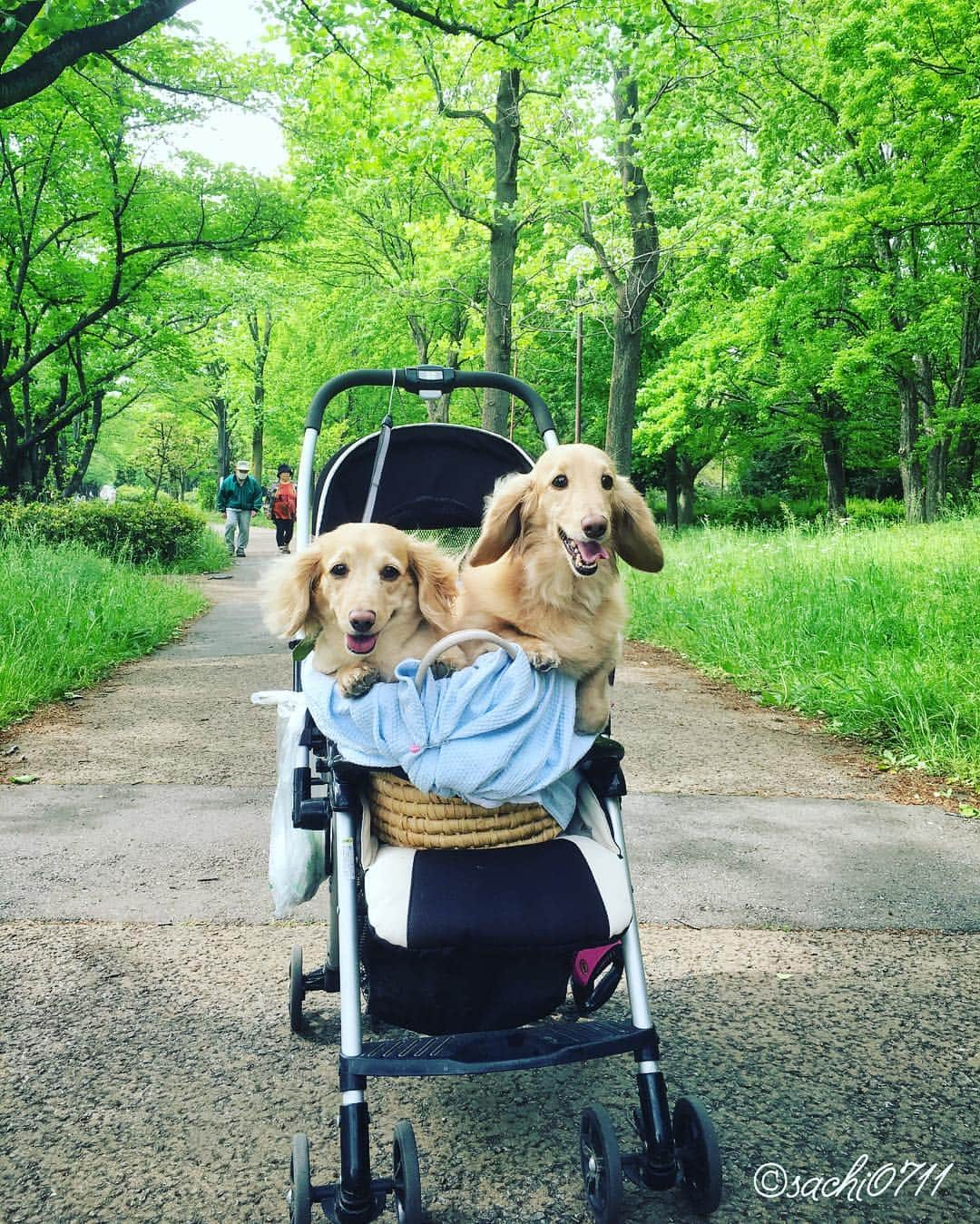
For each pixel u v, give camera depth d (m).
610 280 18.89
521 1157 2.55
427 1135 2.65
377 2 11.12
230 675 8.97
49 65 8.41
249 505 22.73
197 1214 2.32
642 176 18.45
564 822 2.45
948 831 5.05
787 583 10.40
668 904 4.13
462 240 22.41
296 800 2.56
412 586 2.58
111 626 9.91
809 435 26.47
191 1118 2.69
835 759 6.41
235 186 18.50
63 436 33.66
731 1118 2.71
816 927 3.93
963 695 6.75
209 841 4.75
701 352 21.09
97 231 18.88
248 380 41.12
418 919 2.12
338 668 2.61
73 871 4.36
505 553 2.76
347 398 37.44
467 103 16.00
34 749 6.40
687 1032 3.17
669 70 14.12
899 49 15.91
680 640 10.48
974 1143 2.62
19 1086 2.82
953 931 3.91
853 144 19.67
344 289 27.23
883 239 18.69
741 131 22.45
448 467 3.79
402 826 2.33
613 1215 2.16
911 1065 2.98
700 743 6.77
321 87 12.70
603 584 2.64
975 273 19.33
